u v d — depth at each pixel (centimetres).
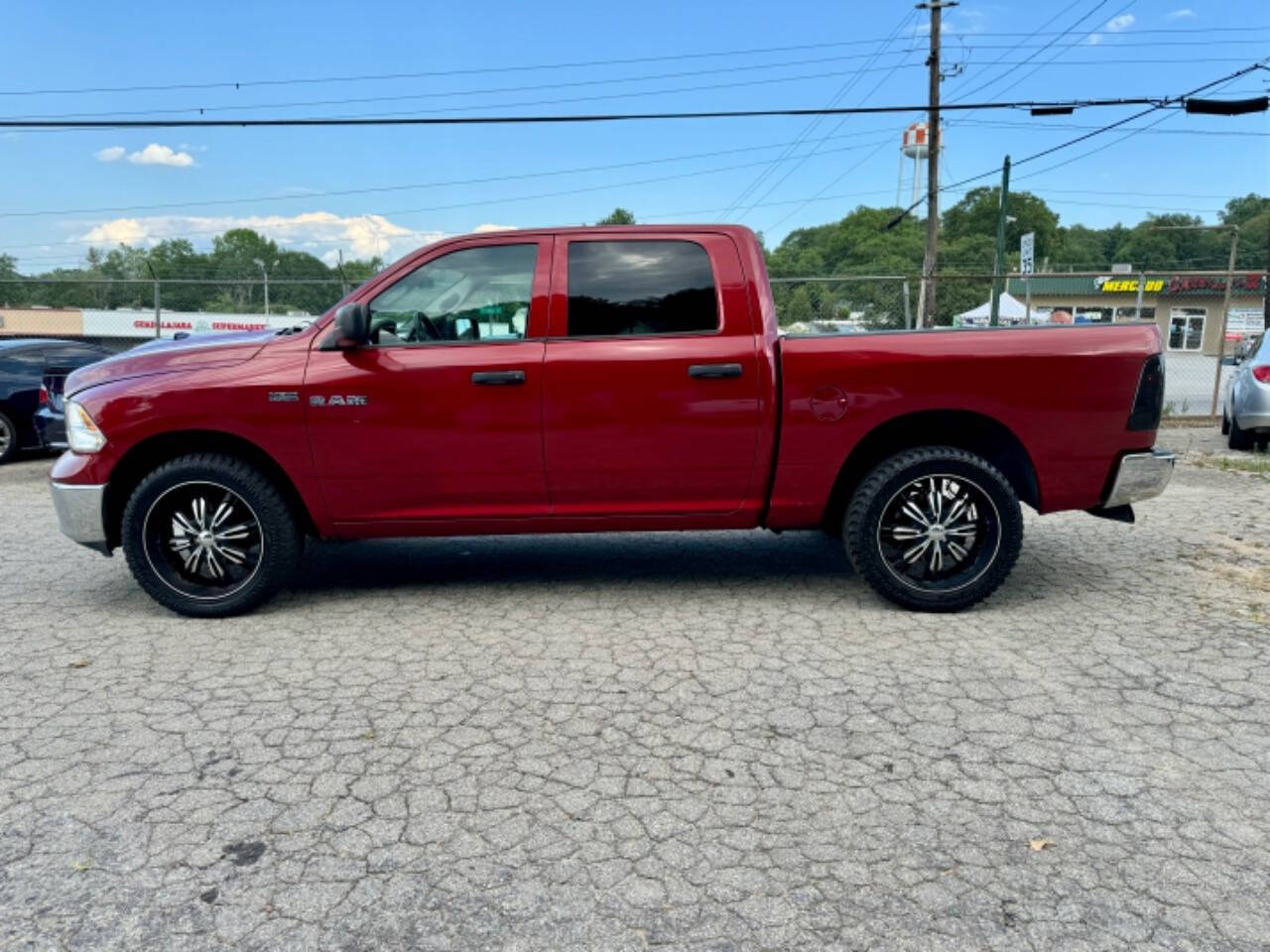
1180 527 660
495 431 448
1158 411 453
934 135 2289
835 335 451
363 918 232
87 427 451
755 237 461
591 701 362
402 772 306
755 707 354
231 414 443
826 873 249
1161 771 302
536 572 552
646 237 457
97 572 571
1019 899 237
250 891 244
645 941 223
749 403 449
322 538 478
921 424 464
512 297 455
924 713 347
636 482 457
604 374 445
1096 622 451
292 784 298
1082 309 3706
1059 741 323
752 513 468
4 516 756
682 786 295
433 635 441
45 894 242
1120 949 218
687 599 494
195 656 416
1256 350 1080
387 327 460
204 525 463
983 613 467
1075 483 454
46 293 3089
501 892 242
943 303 3519
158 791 295
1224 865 251
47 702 366
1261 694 362
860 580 527
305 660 409
